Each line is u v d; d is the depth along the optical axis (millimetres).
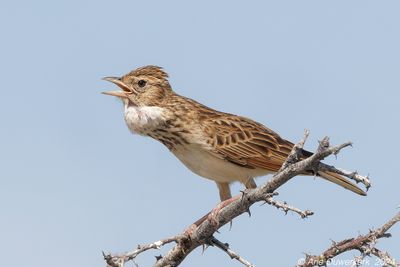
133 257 10680
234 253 12383
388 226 10047
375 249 10055
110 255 10539
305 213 10195
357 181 9648
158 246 11000
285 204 10406
